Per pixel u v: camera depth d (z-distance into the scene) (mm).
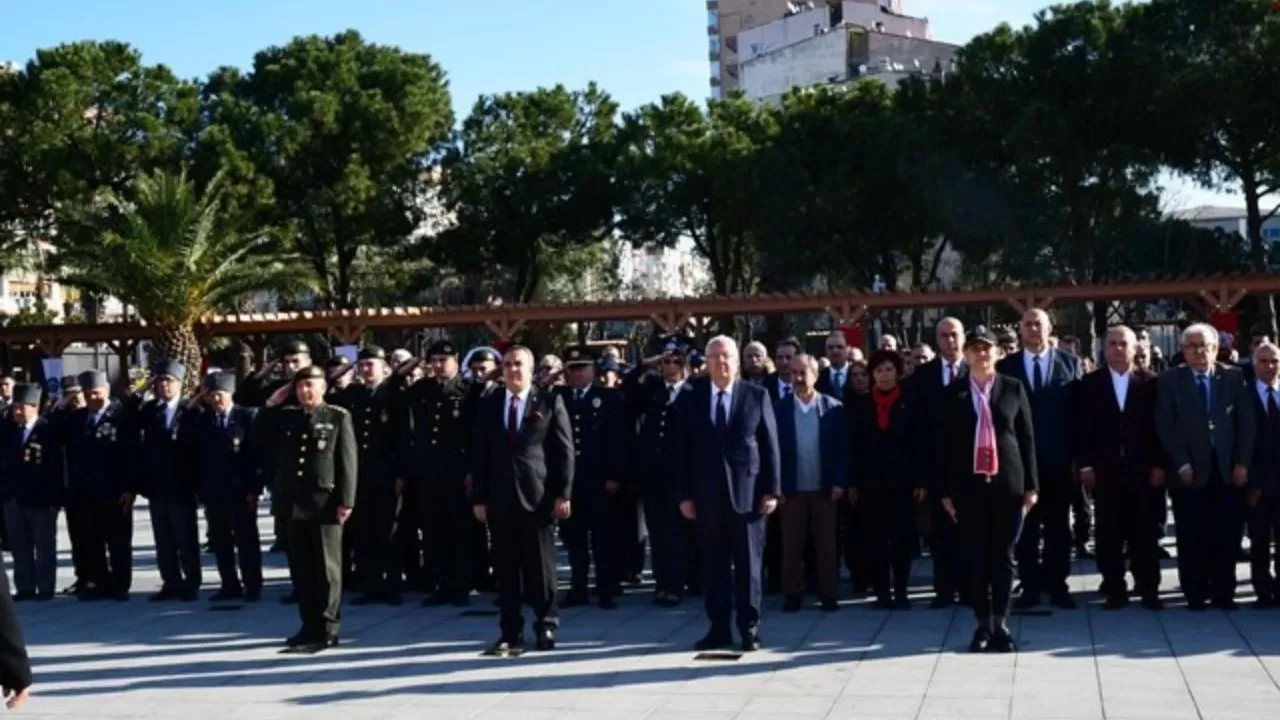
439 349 11609
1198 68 31766
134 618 11195
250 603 11867
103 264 28531
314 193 38875
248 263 29922
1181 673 8039
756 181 35219
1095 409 10461
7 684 5086
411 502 12227
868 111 37656
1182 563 10336
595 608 11180
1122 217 34500
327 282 41281
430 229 42000
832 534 10719
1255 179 34156
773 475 9141
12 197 35719
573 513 11352
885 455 10711
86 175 35656
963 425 8898
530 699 7781
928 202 34594
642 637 9719
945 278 49938
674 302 26891
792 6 83438
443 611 11195
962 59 36438
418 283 43594
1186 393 10195
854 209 35500
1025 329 10750
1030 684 7816
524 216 39594
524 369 9367
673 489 11211
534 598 9375
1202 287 24500
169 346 28656
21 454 12398
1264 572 10367
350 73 39812
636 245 40125
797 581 10711
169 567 12188
